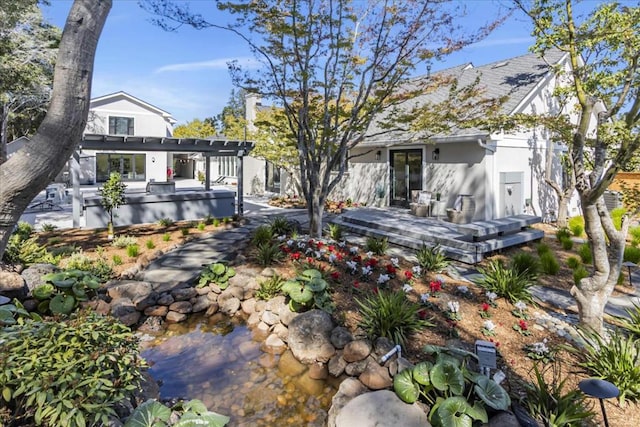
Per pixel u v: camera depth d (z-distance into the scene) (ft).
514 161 38.01
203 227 36.09
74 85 7.37
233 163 89.86
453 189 38.65
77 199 35.19
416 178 43.50
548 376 13.17
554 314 18.19
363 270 21.54
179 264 25.70
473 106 31.63
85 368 9.80
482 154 35.70
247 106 77.87
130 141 36.24
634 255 26.27
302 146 30.83
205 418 10.25
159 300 20.94
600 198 15.14
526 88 36.83
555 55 39.75
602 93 19.02
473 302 18.75
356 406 12.00
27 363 9.29
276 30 27.73
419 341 15.43
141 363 11.69
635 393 12.12
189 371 15.87
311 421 12.94
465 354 12.97
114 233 33.45
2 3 49.16
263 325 19.67
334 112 32.35
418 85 32.78
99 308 19.30
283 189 67.31
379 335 15.89
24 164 7.06
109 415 9.70
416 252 27.43
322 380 15.31
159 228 36.40
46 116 7.33
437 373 11.62
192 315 21.07
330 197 56.24
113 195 30.07
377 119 48.60
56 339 10.44
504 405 10.93
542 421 11.02
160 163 95.04
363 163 50.47
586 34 21.50
